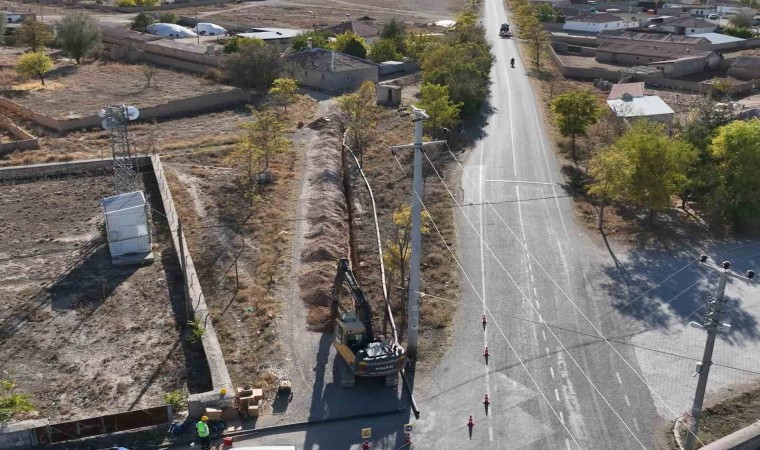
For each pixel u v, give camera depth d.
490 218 53.47
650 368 36.19
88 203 55.59
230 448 29.53
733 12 166.75
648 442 30.92
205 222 51.84
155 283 43.84
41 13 155.62
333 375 34.66
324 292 41.47
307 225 50.84
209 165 64.06
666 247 49.81
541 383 34.69
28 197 56.41
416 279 34.81
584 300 42.56
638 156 50.28
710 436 31.39
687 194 57.22
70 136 72.56
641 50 112.31
